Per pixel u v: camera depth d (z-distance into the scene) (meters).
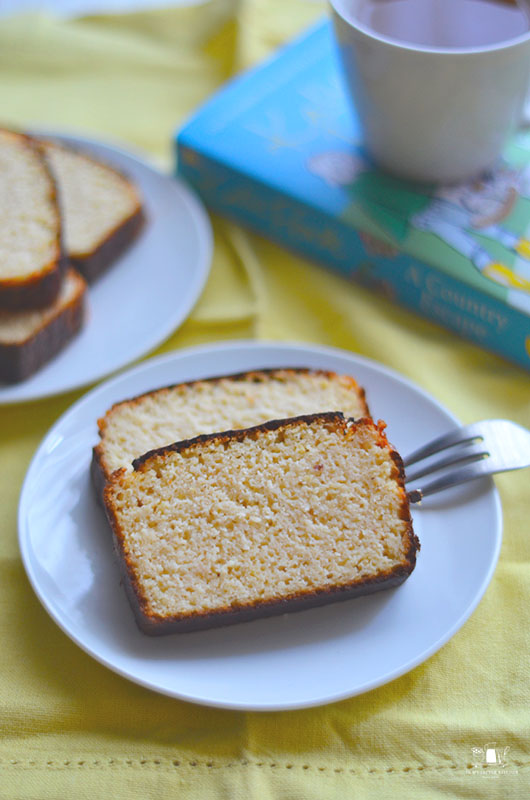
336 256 0.59
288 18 0.71
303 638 0.45
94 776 0.43
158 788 0.43
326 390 0.51
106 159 0.62
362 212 0.57
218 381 0.51
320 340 0.57
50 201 0.57
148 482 0.47
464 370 0.56
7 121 0.66
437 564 0.47
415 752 0.44
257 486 0.47
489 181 0.58
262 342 0.53
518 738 0.44
